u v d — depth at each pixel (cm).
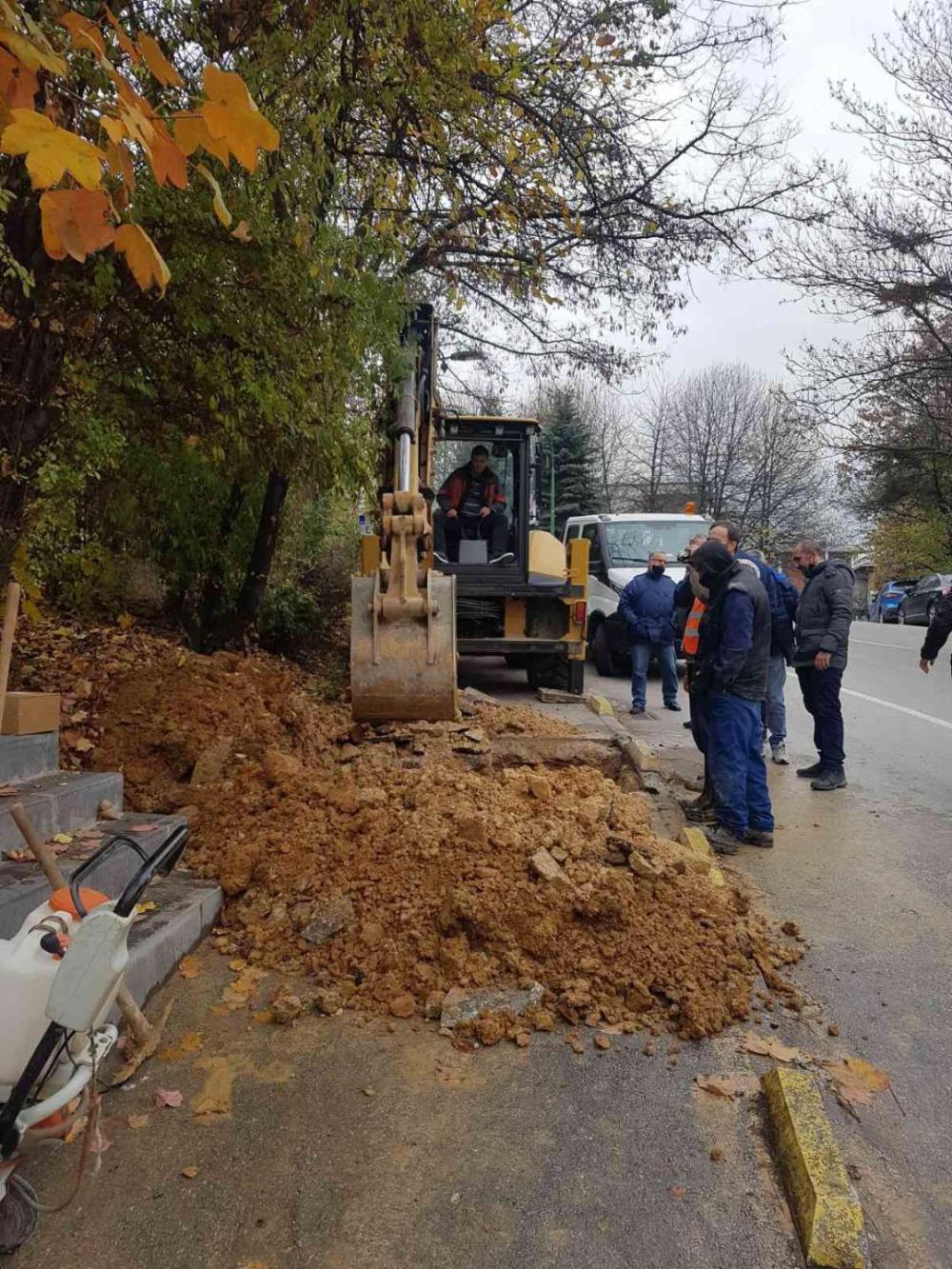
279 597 1075
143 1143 275
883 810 662
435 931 388
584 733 764
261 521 909
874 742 896
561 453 4119
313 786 493
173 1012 346
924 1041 352
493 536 1096
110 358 579
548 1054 331
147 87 432
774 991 386
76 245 195
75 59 363
